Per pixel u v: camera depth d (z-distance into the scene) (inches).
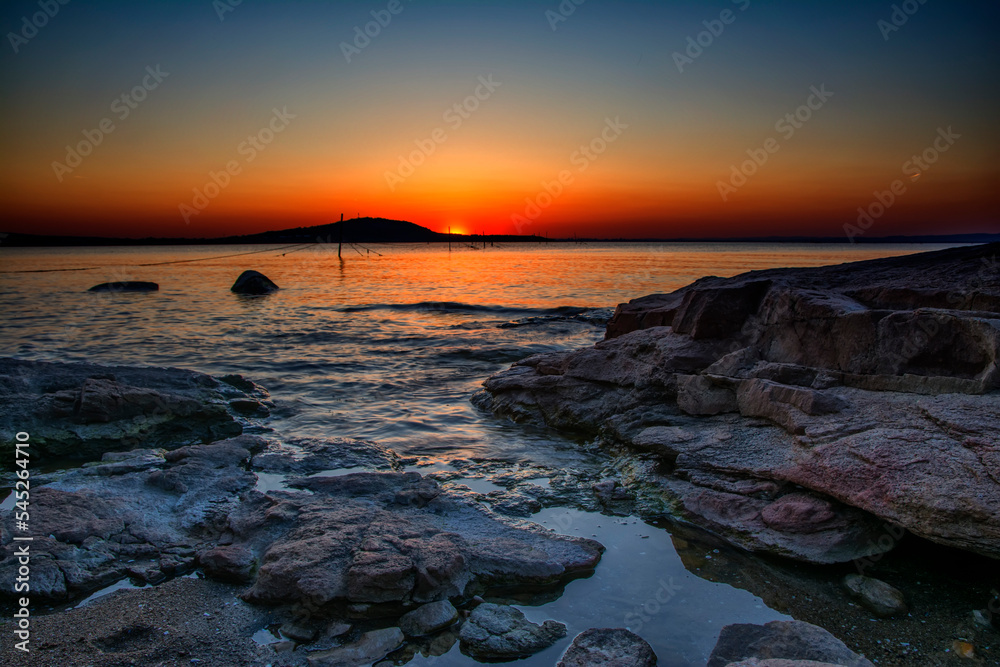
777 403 271.1
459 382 500.7
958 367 244.5
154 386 389.4
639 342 387.5
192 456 293.6
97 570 200.2
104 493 251.3
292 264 3093.0
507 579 200.4
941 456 204.2
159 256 4532.5
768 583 202.8
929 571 202.1
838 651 160.7
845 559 208.5
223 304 1167.6
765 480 247.0
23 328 816.9
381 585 182.5
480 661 165.2
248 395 415.8
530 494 271.1
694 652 169.8
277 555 198.7
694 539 233.5
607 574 209.0
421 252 5841.5
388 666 161.6
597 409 360.8
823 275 378.0
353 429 369.7
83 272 2197.3
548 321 900.0
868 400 251.9
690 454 277.6
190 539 224.4
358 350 655.1
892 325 265.7
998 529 176.6
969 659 161.5
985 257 337.7
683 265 2691.9
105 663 154.6
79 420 326.3
